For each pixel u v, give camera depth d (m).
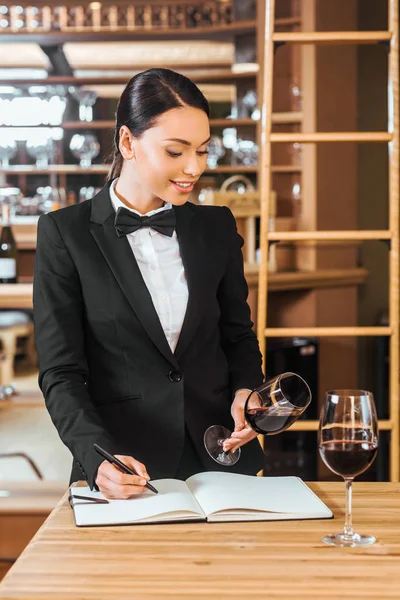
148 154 1.68
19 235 5.87
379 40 3.01
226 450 1.69
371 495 1.59
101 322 1.78
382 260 5.51
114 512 1.44
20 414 4.02
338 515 1.46
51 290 1.78
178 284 1.86
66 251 1.80
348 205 4.74
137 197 1.84
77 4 6.83
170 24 6.85
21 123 7.25
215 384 1.86
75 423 1.62
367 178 5.53
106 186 1.90
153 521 1.42
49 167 7.08
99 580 1.19
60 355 1.73
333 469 1.34
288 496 1.52
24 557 1.27
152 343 1.80
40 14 6.89
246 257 4.25
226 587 1.16
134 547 1.31
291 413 1.50
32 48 7.36
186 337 1.82
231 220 2.00
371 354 5.51
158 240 1.86
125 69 7.45
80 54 7.40
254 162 5.73
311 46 4.56
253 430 1.56
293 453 4.44
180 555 1.27
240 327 1.97
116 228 1.81
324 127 4.64
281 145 5.00
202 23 6.81
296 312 4.64
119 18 6.89
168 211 1.86
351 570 1.22
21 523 3.49
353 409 1.32
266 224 3.06
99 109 7.37
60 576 1.20
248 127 6.74
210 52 7.22
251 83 7.12
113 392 1.80
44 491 3.60
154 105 1.66
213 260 1.90
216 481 1.61
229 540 1.34
